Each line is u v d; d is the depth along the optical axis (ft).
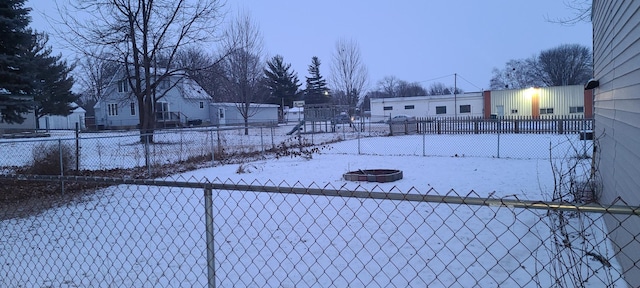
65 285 13.24
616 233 14.84
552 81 227.61
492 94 123.65
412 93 289.33
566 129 79.00
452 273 13.47
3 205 26.37
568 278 12.89
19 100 47.78
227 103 151.74
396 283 12.88
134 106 141.59
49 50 121.49
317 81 251.60
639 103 11.27
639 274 11.09
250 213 22.80
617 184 15.76
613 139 16.85
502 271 13.74
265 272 14.11
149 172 40.11
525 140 69.51
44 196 29.43
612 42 16.47
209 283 9.82
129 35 65.62
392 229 18.99
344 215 21.77
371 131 106.42
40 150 37.47
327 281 13.20
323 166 45.29
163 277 13.78
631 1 12.21
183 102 147.84
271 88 221.66
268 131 117.08
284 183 34.55
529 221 19.62
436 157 51.24
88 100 235.40
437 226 19.35
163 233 19.33
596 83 23.32
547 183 30.63
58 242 18.30
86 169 43.55
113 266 14.98
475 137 79.30
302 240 17.58
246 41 95.55
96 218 22.91
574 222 19.03
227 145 70.33
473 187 30.27
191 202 26.55
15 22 43.65
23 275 14.24
